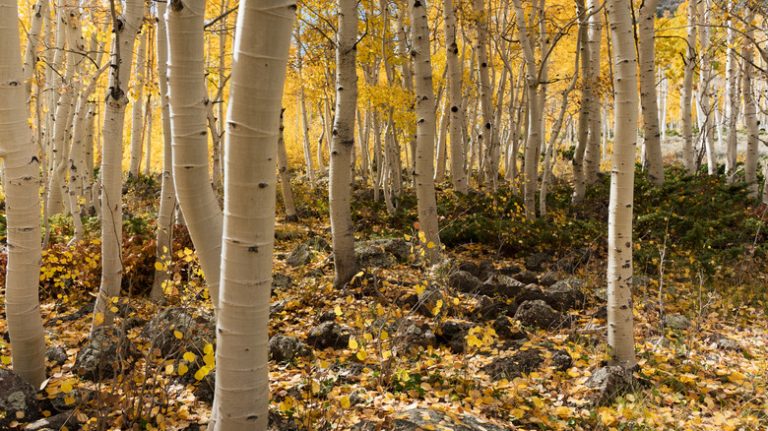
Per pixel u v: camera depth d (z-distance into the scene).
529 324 5.57
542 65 10.16
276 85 2.06
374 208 13.22
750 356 4.98
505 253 9.16
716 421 3.68
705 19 14.89
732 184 11.91
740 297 6.61
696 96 22.00
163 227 6.29
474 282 6.63
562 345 4.99
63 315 5.82
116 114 4.64
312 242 9.34
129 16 4.79
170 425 3.33
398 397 3.79
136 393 3.37
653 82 11.52
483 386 4.09
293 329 5.37
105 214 4.66
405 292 6.26
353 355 4.50
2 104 3.31
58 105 10.52
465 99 17.27
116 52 4.50
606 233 8.95
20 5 9.54
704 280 6.91
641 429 3.56
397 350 4.53
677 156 25.38
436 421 3.25
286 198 12.70
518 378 4.09
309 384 3.74
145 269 6.84
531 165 10.41
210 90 16.97
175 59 2.39
